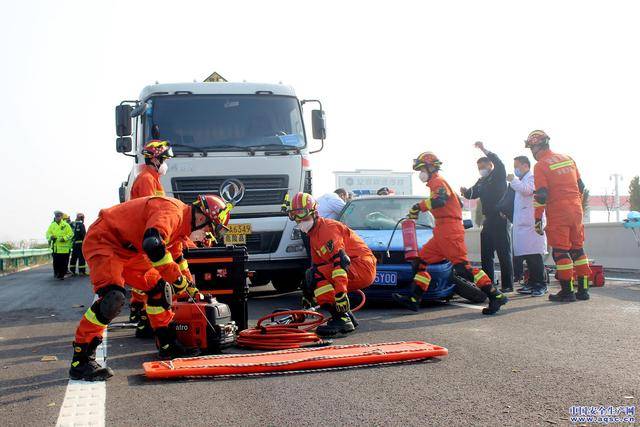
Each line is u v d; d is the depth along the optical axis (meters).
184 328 5.36
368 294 8.10
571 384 3.99
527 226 9.27
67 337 6.64
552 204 8.29
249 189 9.42
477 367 4.54
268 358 4.85
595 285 9.94
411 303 7.73
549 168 8.27
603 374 4.21
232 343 5.54
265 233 9.41
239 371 4.50
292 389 4.08
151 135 9.41
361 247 6.75
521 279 11.59
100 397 3.99
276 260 9.45
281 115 9.91
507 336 5.75
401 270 7.95
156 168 6.91
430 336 5.91
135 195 6.72
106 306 4.38
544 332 5.89
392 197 10.05
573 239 8.36
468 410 3.52
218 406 3.74
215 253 6.31
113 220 4.53
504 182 9.55
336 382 4.23
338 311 6.24
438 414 3.46
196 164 9.27
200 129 9.52
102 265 4.43
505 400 3.69
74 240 19.31
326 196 10.44
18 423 3.48
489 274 9.85
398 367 4.62
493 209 9.57
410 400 3.75
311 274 6.49
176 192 9.20
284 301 9.67
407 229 7.73
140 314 6.48
